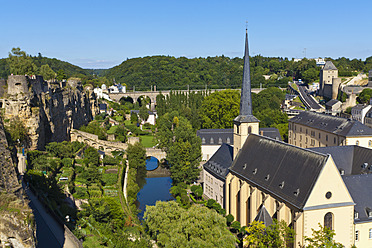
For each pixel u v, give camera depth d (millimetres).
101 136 145750
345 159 85875
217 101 173250
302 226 59781
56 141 118500
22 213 34344
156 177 130500
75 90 153250
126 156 134500
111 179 102625
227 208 89062
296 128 160125
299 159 67250
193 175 116500
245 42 89812
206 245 59000
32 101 96875
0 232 33219
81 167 101562
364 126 124125
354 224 63281
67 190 82875
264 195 72562
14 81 92000
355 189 67438
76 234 58688
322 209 60062
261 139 83250
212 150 139250
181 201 100938
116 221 72812
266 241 59688
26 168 78188
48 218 58500
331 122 136125
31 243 34062
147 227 74062
